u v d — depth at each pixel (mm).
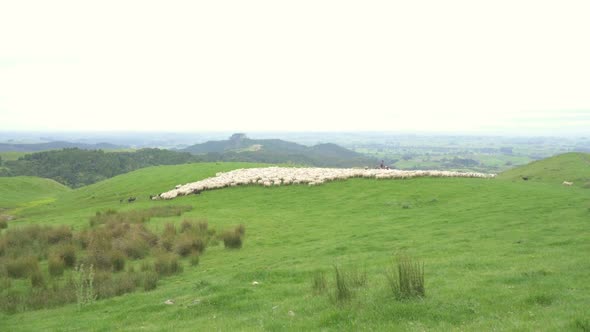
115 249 22328
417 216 28438
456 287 11914
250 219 31688
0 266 20156
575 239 18312
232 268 19391
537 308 9859
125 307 14281
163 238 24812
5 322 13875
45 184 97188
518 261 15031
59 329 12375
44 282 18375
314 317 10484
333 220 29750
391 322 9602
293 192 41344
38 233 26531
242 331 10023
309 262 18688
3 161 171500
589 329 8125
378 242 21734
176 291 15633
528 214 25891
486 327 8859
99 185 68562
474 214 27359
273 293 13594
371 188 40312
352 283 13195
